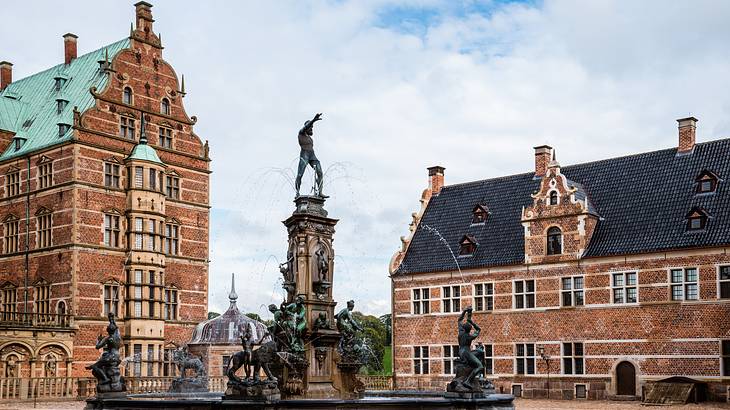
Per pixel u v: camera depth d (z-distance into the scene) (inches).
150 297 2454.5
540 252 2229.3
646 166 2244.1
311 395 1171.3
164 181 2544.3
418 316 2456.9
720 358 1897.1
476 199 2539.4
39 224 2448.3
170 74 2664.9
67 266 2332.7
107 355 1277.1
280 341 1155.3
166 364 2517.2
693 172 2127.2
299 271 1215.6
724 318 1902.1
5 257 2527.1
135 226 2443.4
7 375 2126.0
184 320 2596.0
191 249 2652.6
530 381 2202.3
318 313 1214.3
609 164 2336.4
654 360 1998.0
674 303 1979.6
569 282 2176.4
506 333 2269.9
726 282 1914.4
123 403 1111.6
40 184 2460.6
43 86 2775.6
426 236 2549.2
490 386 1288.1
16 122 2687.0
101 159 2421.3
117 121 2484.0
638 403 1899.6
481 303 2338.8
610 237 2133.4
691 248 1962.4
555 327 2175.2
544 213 2230.6
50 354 2230.6
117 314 2401.6
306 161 1261.1
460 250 2422.5
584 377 2107.5
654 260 2027.6
